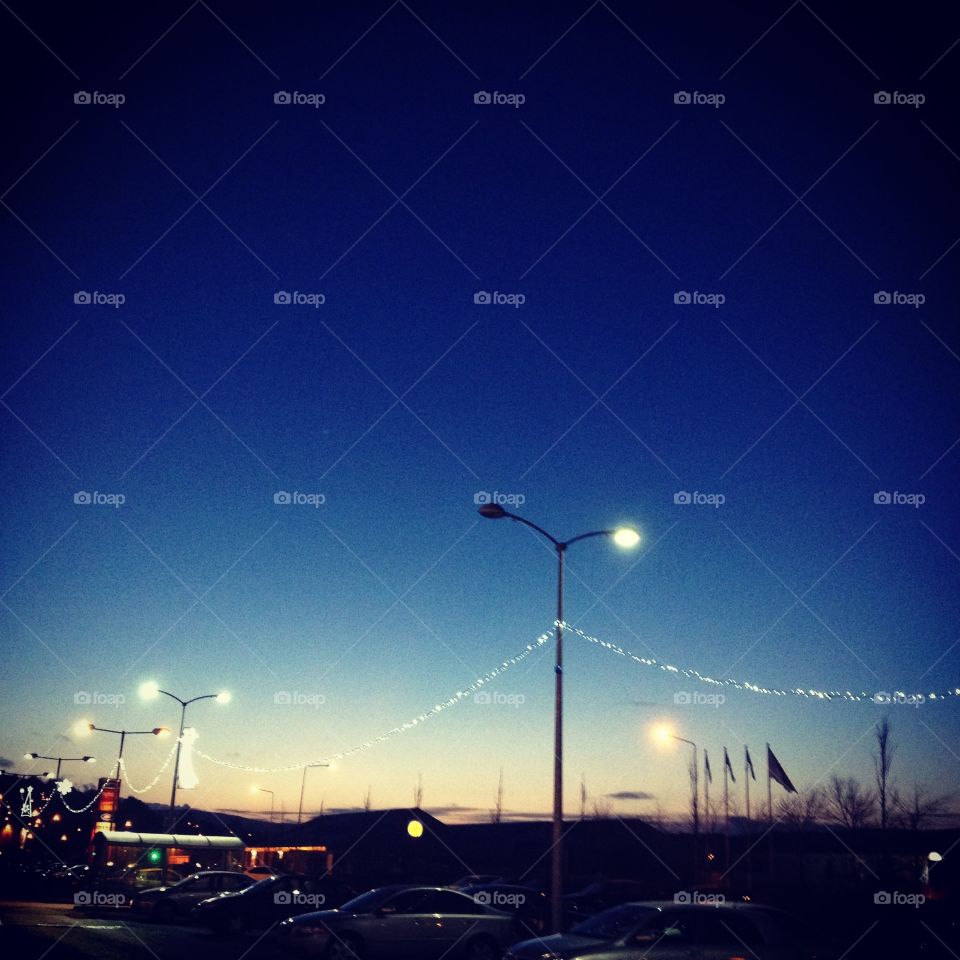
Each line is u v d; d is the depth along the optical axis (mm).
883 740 45188
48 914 30016
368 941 17609
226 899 24844
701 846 53094
